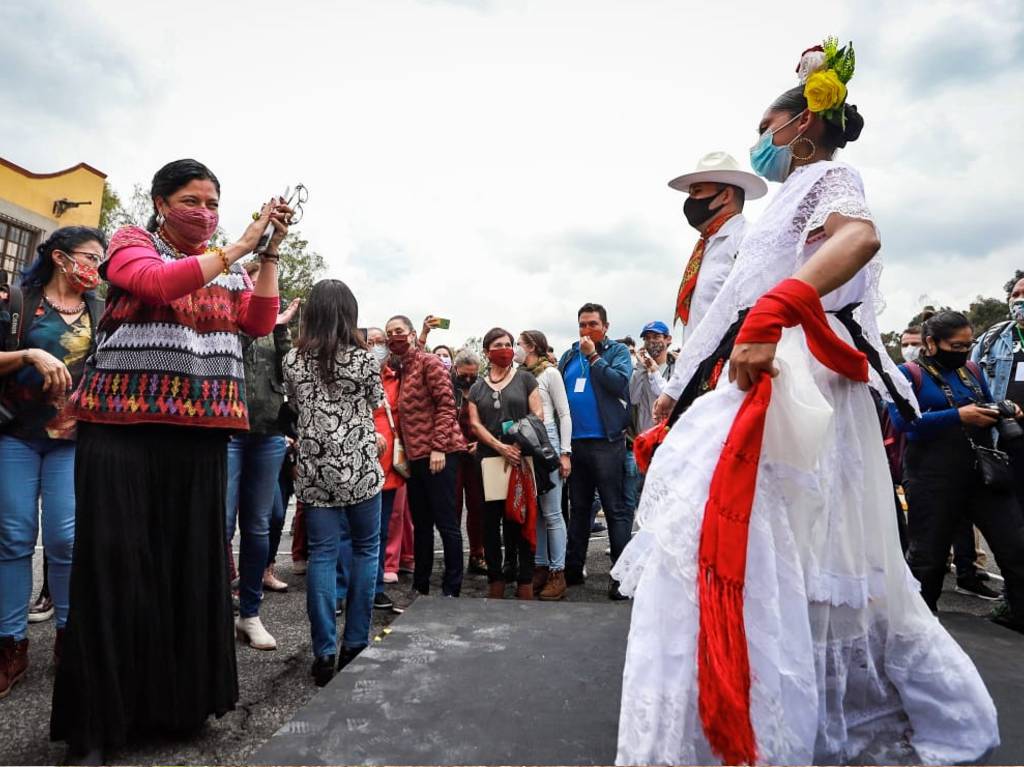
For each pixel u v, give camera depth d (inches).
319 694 81.2
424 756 66.5
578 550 190.1
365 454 112.4
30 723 90.0
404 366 162.4
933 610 135.6
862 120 70.3
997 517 135.6
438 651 96.7
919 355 150.2
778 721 52.0
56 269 111.3
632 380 208.2
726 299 67.3
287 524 279.4
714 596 53.4
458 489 202.4
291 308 142.0
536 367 192.5
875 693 63.2
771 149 71.2
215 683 87.7
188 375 84.5
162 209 89.7
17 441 100.6
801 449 57.4
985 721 60.9
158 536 84.7
